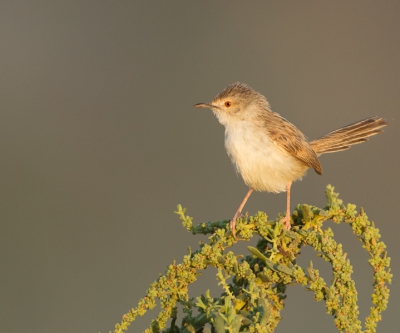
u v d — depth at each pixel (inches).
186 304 207.6
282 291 217.8
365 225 213.6
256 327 181.0
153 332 213.5
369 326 201.6
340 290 200.4
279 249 222.4
